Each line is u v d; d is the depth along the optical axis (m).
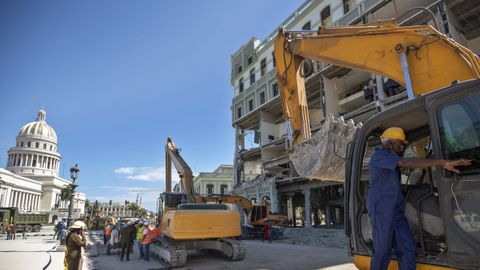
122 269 11.32
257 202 33.75
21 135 107.44
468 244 2.31
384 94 21.33
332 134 5.18
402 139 3.05
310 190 29.02
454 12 19.42
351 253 3.61
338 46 6.07
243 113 41.50
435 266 2.57
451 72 4.63
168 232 12.31
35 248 18.58
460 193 2.42
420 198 3.13
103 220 43.59
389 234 2.69
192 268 11.12
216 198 22.20
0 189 71.50
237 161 41.25
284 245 19.02
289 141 6.89
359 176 3.51
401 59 5.10
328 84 28.12
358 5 24.42
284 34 7.36
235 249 12.43
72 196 20.67
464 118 2.52
